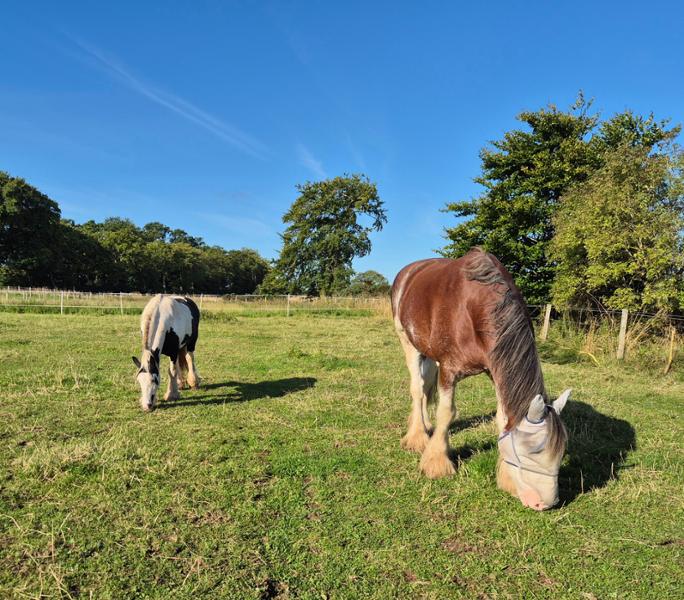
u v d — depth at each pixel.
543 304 14.09
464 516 2.99
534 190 14.11
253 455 3.92
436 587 2.33
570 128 14.55
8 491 3.14
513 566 2.51
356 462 3.82
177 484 3.33
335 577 2.38
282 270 38.59
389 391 6.32
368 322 17.56
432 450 3.63
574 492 3.36
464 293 3.28
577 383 7.14
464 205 16.31
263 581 2.33
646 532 2.85
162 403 5.55
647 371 7.96
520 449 2.81
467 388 6.60
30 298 22.80
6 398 5.40
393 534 2.78
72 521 2.80
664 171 9.06
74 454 3.66
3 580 2.28
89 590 2.23
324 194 37.38
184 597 2.20
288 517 2.93
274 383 6.75
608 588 2.35
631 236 9.16
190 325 6.08
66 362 7.70
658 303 8.87
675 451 4.21
